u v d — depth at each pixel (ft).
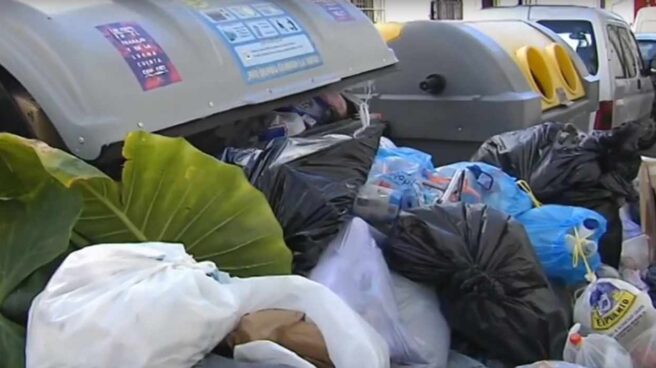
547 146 10.57
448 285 7.35
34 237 5.86
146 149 6.25
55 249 5.79
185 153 6.36
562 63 16.62
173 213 6.46
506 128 13.67
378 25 15.02
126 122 7.11
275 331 5.39
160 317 4.89
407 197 8.01
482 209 7.68
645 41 33.83
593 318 7.82
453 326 7.49
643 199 11.09
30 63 7.03
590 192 10.09
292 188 7.32
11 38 7.12
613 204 10.17
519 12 23.18
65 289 5.11
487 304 7.27
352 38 10.64
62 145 6.93
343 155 8.04
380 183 8.09
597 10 22.22
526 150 10.61
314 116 10.15
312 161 7.75
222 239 6.56
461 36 13.99
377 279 7.00
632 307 7.75
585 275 8.34
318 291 5.56
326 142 8.16
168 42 7.89
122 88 7.20
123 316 4.87
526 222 8.61
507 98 13.62
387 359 5.71
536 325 7.29
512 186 9.17
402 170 8.47
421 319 7.15
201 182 6.44
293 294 5.54
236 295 5.31
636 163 10.37
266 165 7.64
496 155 10.71
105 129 6.93
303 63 9.40
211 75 8.08
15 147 5.82
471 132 14.06
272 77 8.82
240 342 5.30
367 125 9.73
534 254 7.71
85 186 6.13
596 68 21.13
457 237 7.33
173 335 4.89
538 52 15.43
